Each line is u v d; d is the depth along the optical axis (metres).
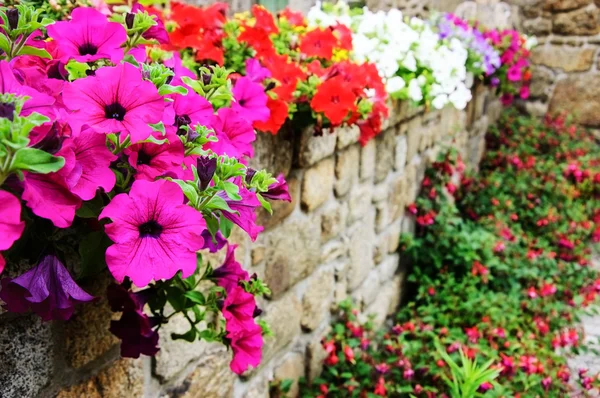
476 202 3.97
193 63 1.42
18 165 0.55
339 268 2.32
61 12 1.19
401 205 3.02
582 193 4.30
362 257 2.56
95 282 1.01
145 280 0.69
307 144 1.80
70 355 1.00
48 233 0.75
